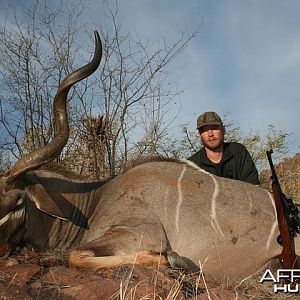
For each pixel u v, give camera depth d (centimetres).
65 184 241
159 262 189
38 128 392
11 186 215
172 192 232
